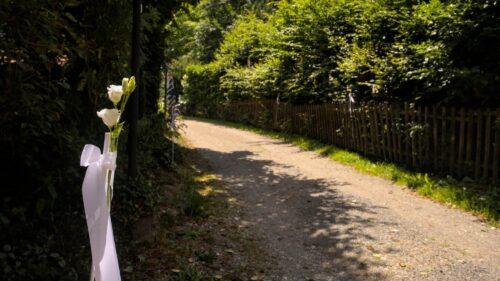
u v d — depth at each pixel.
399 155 8.78
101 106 4.75
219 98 25.59
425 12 7.74
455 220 5.70
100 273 0.87
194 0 8.12
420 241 5.02
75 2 3.44
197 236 5.04
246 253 4.69
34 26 2.98
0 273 2.82
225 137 16.38
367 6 10.30
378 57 9.80
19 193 3.55
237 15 30.27
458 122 7.38
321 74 12.93
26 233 3.33
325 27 12.64
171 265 4.15
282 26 15.52
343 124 11.48
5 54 2.86
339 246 4.93
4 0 2.68
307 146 12.81
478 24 6.82
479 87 6.77
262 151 12.37
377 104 9.72
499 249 4.75
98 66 4.57
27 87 3.05
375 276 4.15
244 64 23.23
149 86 8.70
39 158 3.60
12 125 3.21
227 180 8.38
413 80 8.43
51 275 3.05
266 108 18.53
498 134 6.47
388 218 5.88
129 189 4.93
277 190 7.60
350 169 9.30
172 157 8.45
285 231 5.46
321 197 7.05
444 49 7.26
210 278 3.95
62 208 3.88
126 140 5.94
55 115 3.35
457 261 4.45
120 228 4.56
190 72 29.72
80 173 4.02
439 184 7.06
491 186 6.49
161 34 8.48
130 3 5.11
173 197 6.30
